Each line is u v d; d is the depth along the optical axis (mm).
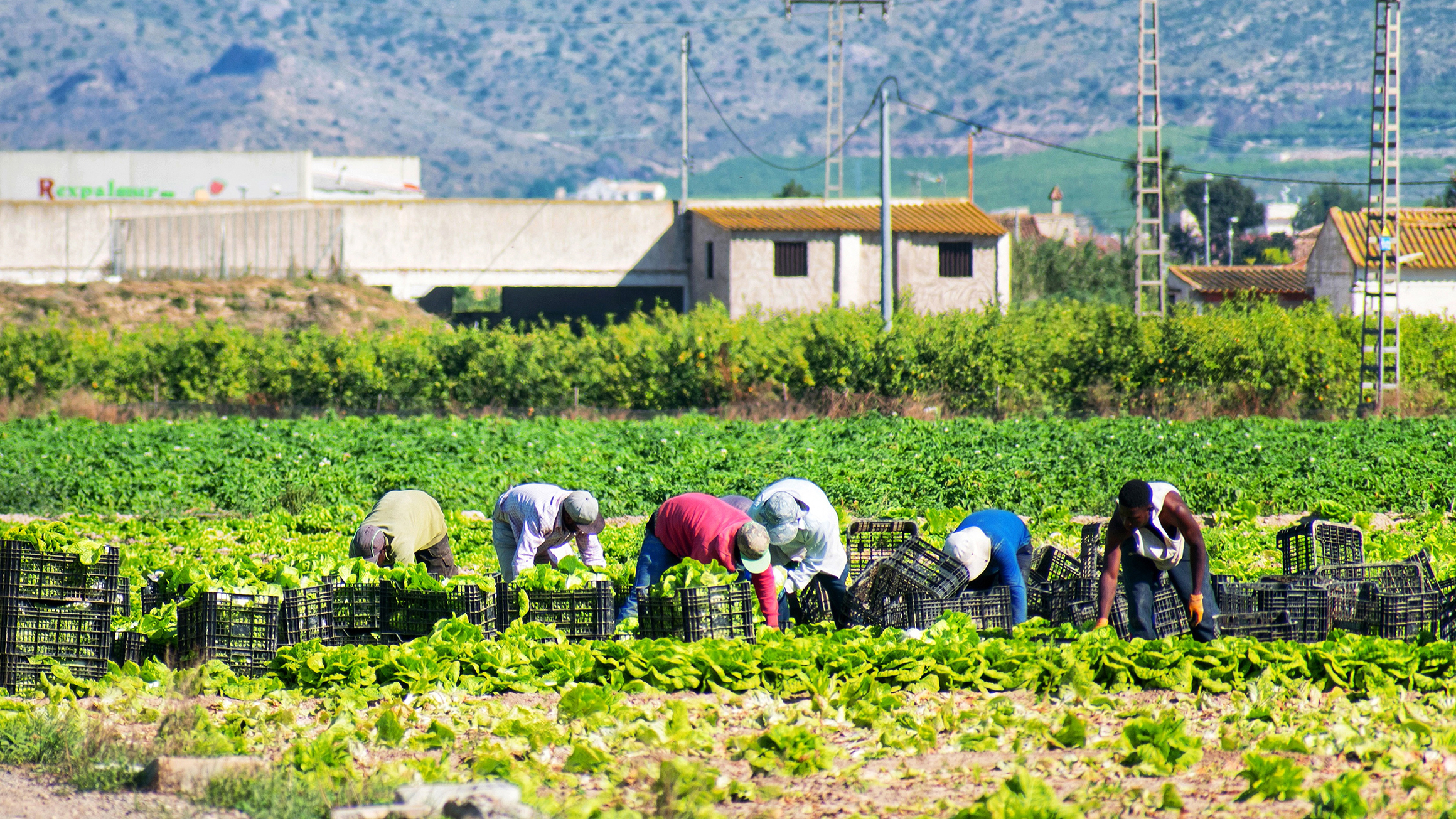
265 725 27953
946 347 114125
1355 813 21344
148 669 31781
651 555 36750
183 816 21859
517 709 29062
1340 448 82250
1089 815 22281
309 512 64062
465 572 48375
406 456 79812
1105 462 76000
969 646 32344
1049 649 32500
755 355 115250
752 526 34688
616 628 35750
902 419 100062
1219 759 25719
